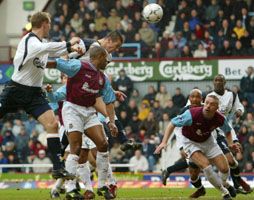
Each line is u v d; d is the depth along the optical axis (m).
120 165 74.06
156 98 83.62
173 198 43.31
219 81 48.22
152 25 93.88
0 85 89.38
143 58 87.19
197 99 42.62
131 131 81.38
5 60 97.31
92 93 37.00
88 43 40.25
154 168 76.75
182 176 73.44
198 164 39.44
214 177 38.44
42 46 35.31
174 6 94.81
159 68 86.12
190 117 39.06
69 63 36.50
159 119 80.62
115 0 96.19
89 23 95.00
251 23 90.69
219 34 89.25
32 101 36.78
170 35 90.50
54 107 48.94
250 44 89.00
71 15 97.31
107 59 38.75
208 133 39.75
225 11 91.25
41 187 75.19
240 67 84.88
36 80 36.72
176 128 46.38
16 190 65.69
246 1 93.56
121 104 82.69
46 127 36.50
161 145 39.75
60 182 47.25
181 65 85.88
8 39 104.06
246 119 79.81
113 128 41.59
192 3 92.31
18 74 36.50
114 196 41.31
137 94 84.25
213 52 88.12
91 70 36.84
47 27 36.69
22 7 104.00
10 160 81.06
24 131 81.94
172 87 85.94
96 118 37.84
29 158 81.12
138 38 91.31
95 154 44.25
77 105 37.12
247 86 81.69
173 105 81.50
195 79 85.69
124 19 93.75
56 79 87.12
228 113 49.06
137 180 74.44
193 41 89.00
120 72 85.31
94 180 68.38
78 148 37.34
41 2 103.81
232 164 47.38
